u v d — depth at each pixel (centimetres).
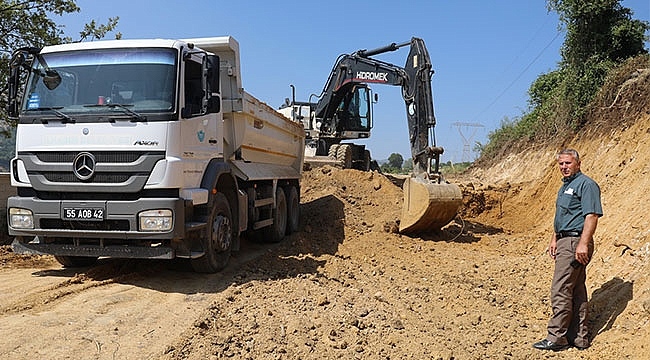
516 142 2380
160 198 671
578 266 535
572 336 550
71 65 716
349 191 1450
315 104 2027
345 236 1129
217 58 730
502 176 2223
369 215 1295
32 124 699
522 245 1102
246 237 1126
